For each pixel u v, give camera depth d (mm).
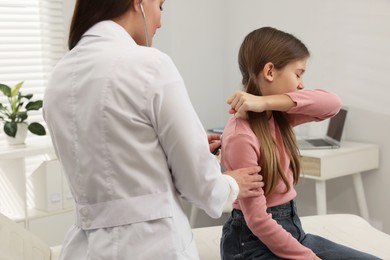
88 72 1072
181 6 3525
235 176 1295
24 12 3141
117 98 1035
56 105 1111
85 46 1107
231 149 1395
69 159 1109
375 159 2988
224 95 3809
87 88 1063
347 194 3189
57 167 2984
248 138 1380
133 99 1028
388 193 3006
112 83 1039
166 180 1073
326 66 3213
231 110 1404
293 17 3338
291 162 1491
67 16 3283
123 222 1064
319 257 1486
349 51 3092
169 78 1046
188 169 1054
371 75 3006
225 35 3748
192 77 3625
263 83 1473
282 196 1441
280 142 1471
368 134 3064
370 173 3078
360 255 1479
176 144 1035
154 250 1054
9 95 2887
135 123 1034
